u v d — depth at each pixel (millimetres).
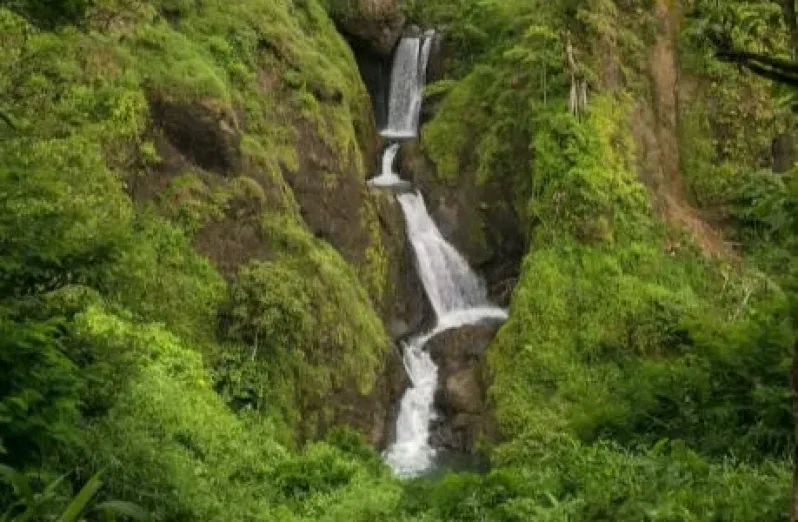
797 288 13227
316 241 18906
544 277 20312
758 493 7109
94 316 13172
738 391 10812
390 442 18734
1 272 6887
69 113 15625
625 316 19969
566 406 18203
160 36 17891
